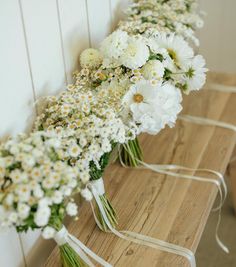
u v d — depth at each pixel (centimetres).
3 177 78
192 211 113
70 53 116
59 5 106
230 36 221
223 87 174
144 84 101
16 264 104
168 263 99
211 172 127
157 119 99
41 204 73
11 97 93
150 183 124
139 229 108
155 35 116
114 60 108
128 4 150
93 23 126
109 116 92
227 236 189
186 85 114
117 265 99
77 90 102
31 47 97
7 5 86
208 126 150
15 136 91
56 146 80
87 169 90
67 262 95
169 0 147
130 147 126
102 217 107
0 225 80
